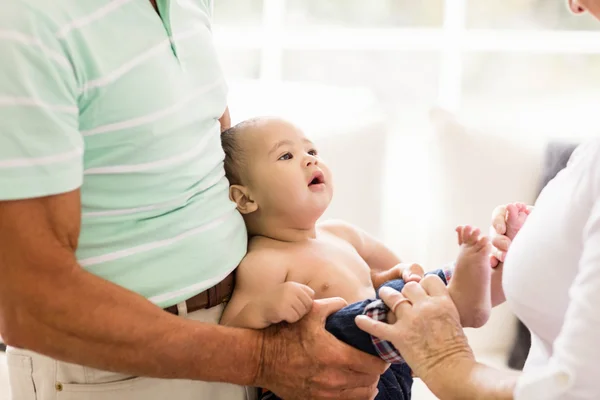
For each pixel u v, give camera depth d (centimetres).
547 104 232
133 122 102
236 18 249
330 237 142
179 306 112
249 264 125
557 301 92
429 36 220
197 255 112
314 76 247
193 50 113
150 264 108
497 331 176
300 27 241
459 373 94
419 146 237
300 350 112
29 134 90
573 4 95
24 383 114
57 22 92
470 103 231
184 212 111
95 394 109
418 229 231
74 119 96
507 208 129
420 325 99
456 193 179
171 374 104
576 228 88
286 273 128
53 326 96
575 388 79
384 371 117
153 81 104
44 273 94
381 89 244
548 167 173
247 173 134
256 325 114
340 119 189
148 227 107
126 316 99
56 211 94
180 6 112
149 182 106
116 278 106
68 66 94
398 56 241
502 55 234
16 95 89
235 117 191
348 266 135
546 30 225
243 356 110
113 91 100
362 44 223
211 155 118
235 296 123
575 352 79
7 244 93
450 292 109
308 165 133
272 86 205
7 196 90
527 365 107
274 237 134
